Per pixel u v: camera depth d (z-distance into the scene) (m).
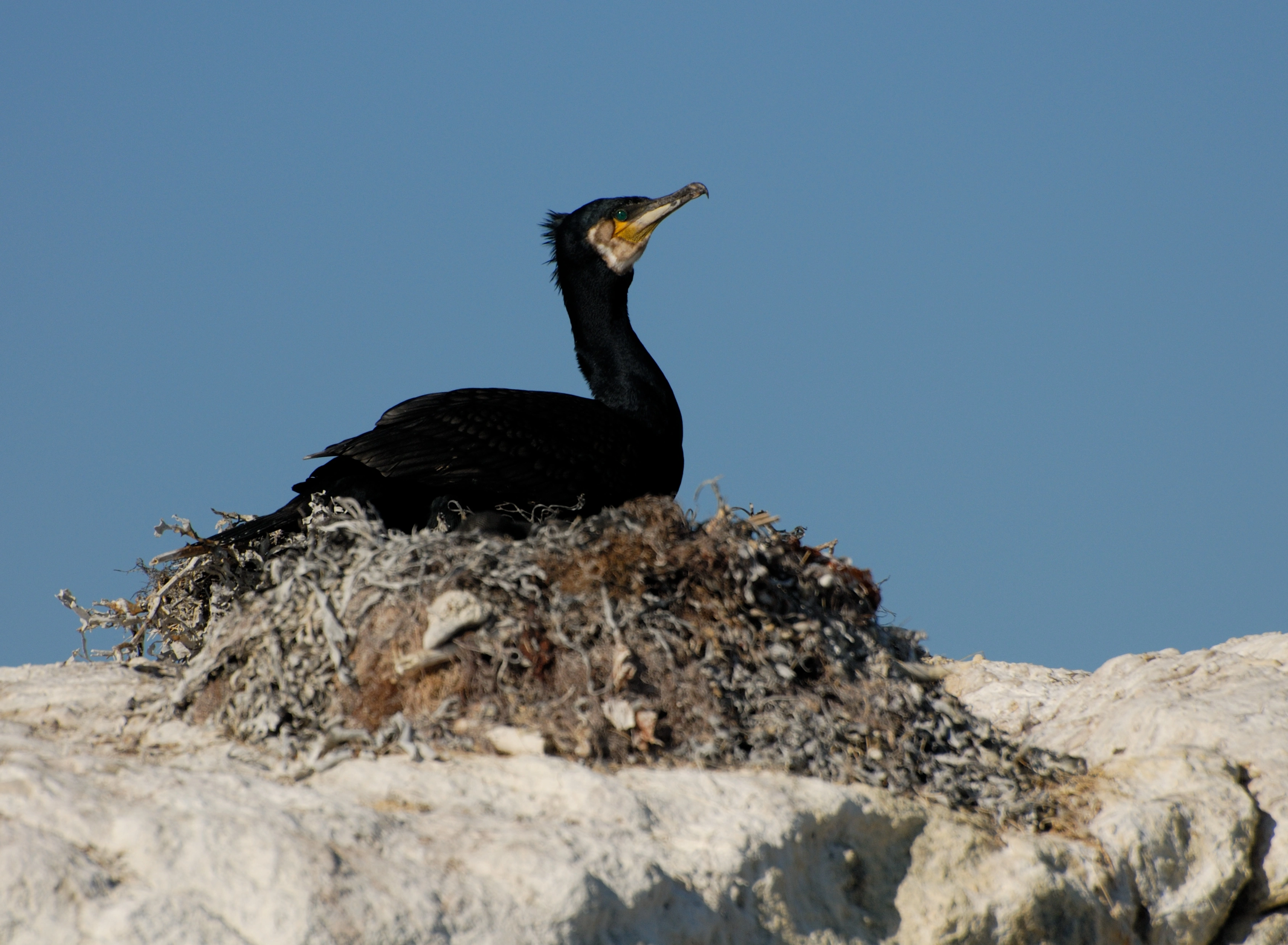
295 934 7.91
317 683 11.12
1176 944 12.12
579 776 10.00
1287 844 12.61
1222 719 13.85
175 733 11.21
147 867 8.27
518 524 13.40
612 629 11.27
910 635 13.34
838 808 10.70
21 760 9.86
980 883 11.11
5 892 7.81
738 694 11.52
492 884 8.66
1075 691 16.00
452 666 11.00
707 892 9.52
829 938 10.25
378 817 9.15
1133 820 12.20
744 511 13.44
